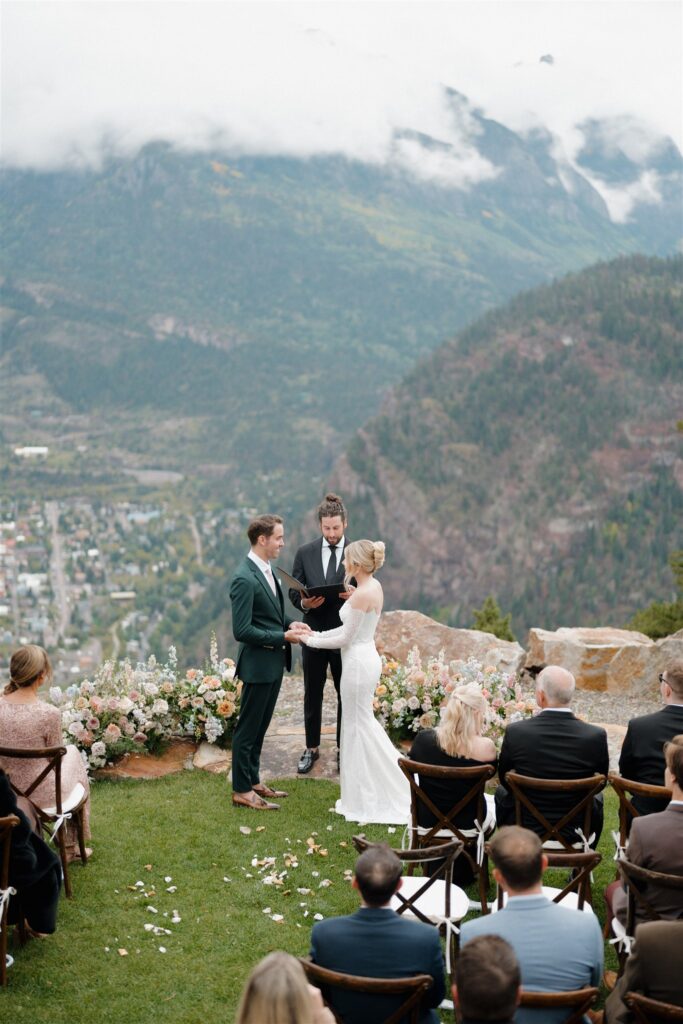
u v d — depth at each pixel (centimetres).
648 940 359
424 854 433
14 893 458
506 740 519
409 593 19425
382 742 680
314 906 546
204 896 556
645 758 505
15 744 536
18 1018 430
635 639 1204
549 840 501
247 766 696
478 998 287
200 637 18300
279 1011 269
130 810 689
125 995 452
